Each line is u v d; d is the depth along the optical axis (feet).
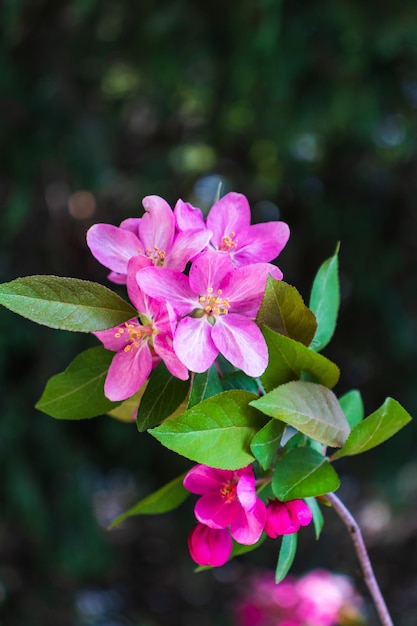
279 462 1.47
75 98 4.15
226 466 1.43
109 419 4.38
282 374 1.49
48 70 4.08
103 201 4.58
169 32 3.89
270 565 5.12
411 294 4.45
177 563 5.09
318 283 1.62
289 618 3.19
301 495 1.45
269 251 1.57
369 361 4.57
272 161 4.44
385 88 3.89
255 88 3.89
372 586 1.58
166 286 1.45
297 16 3.67
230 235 1.56
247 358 1.45
